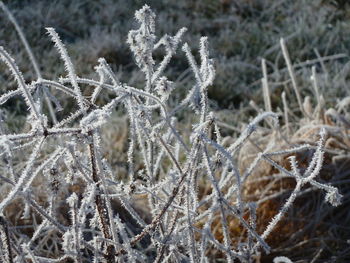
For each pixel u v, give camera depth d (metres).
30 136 2.47
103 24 9.08
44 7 8.91
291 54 8.82
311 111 6.41
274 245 5.05
